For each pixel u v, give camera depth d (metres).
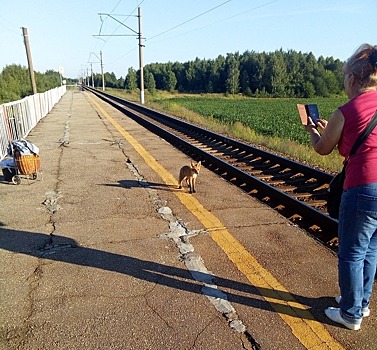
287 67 104.06
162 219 4.24
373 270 2.40
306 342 2.24
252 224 4.11
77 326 2.36
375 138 2.07
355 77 2.15
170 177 6.20
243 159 8.64
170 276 2.98
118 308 2.55
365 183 2.11
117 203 4.80
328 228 4.31
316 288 2.82
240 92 104.44
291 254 3.37
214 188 5.63
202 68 114.81
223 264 3.18
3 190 5.38
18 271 3.03
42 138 10.56
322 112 37.00
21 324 2.37
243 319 2.44
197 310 2.54
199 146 10.40
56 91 31.97
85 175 6.26
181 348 2.17
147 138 10.71
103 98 40.00
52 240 3.64
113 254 3.35
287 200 5.15
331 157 9.04
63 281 2.89
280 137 14.52
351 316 2.32
